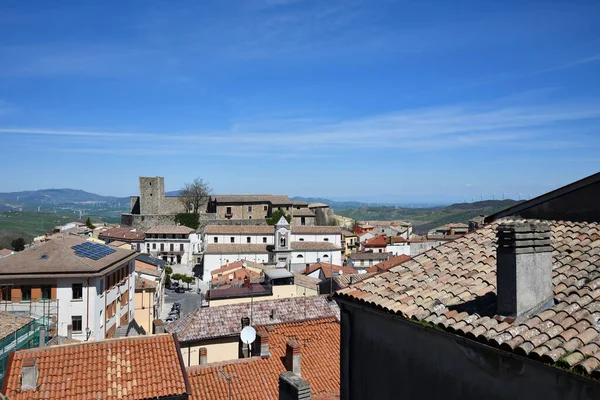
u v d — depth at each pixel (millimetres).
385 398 11953
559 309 9398
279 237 104875
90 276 45000
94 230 140125
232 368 23344
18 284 44344
